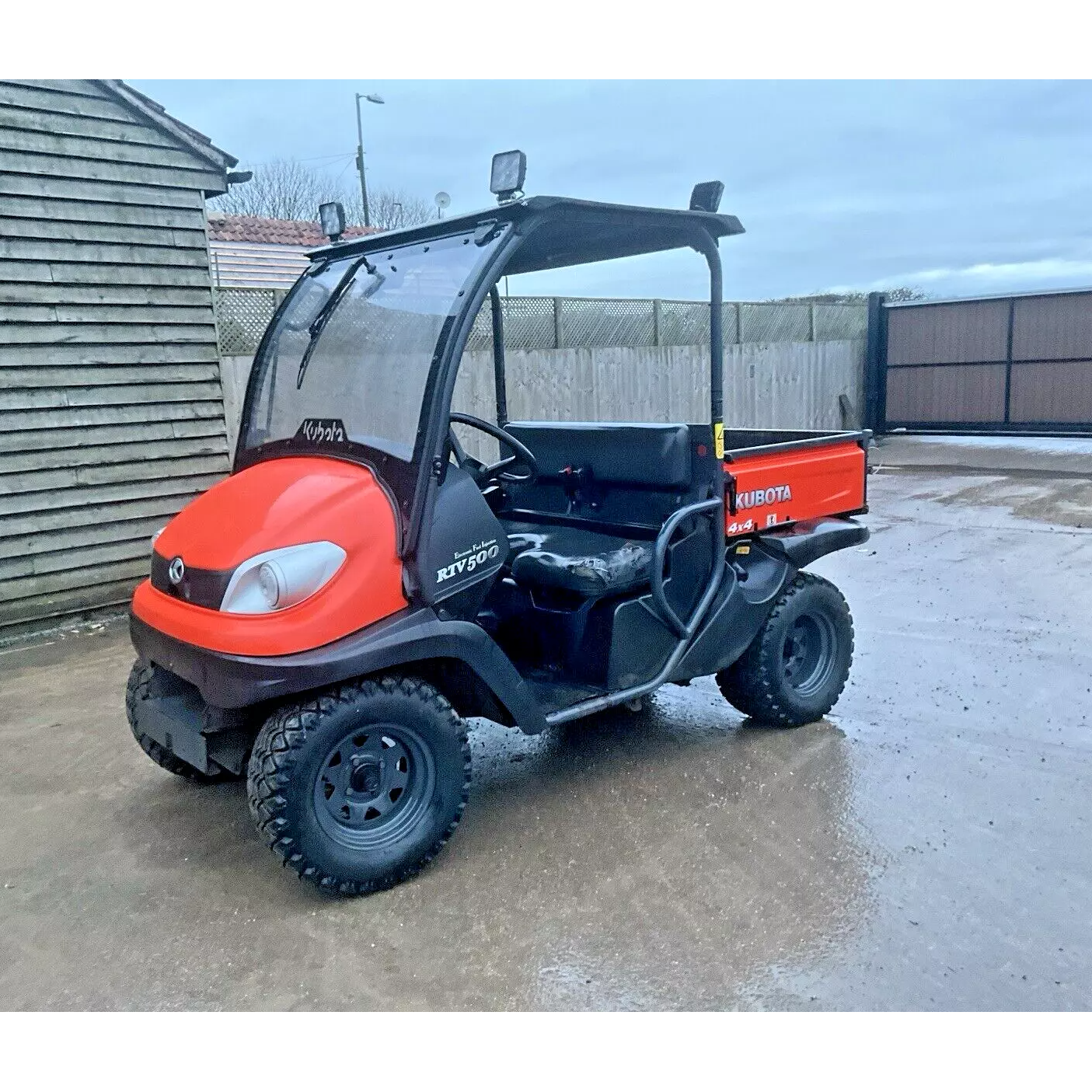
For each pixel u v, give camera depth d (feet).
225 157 20.67
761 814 10.85
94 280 19.22
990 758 12.07
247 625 8.63
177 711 9.95
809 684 13.35
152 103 19.48
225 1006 7.95
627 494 12.64
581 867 9.86
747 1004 7.72
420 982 8.14
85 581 19.83
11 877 10.09
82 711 14.90
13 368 18.33
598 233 10.96
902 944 8.41
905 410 47.19
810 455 13.06
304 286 11.61
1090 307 40.93
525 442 13.84
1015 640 16.30
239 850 10.55
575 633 11.34
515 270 13.64
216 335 21.33
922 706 13.80
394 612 9.21
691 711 14.19
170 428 20.72
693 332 36.27
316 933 8.90
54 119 18.34
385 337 9.99
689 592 11.96
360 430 9.95
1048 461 36.78
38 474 18.88
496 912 9.11
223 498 10.14
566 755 12.73
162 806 11.68
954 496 29.81
